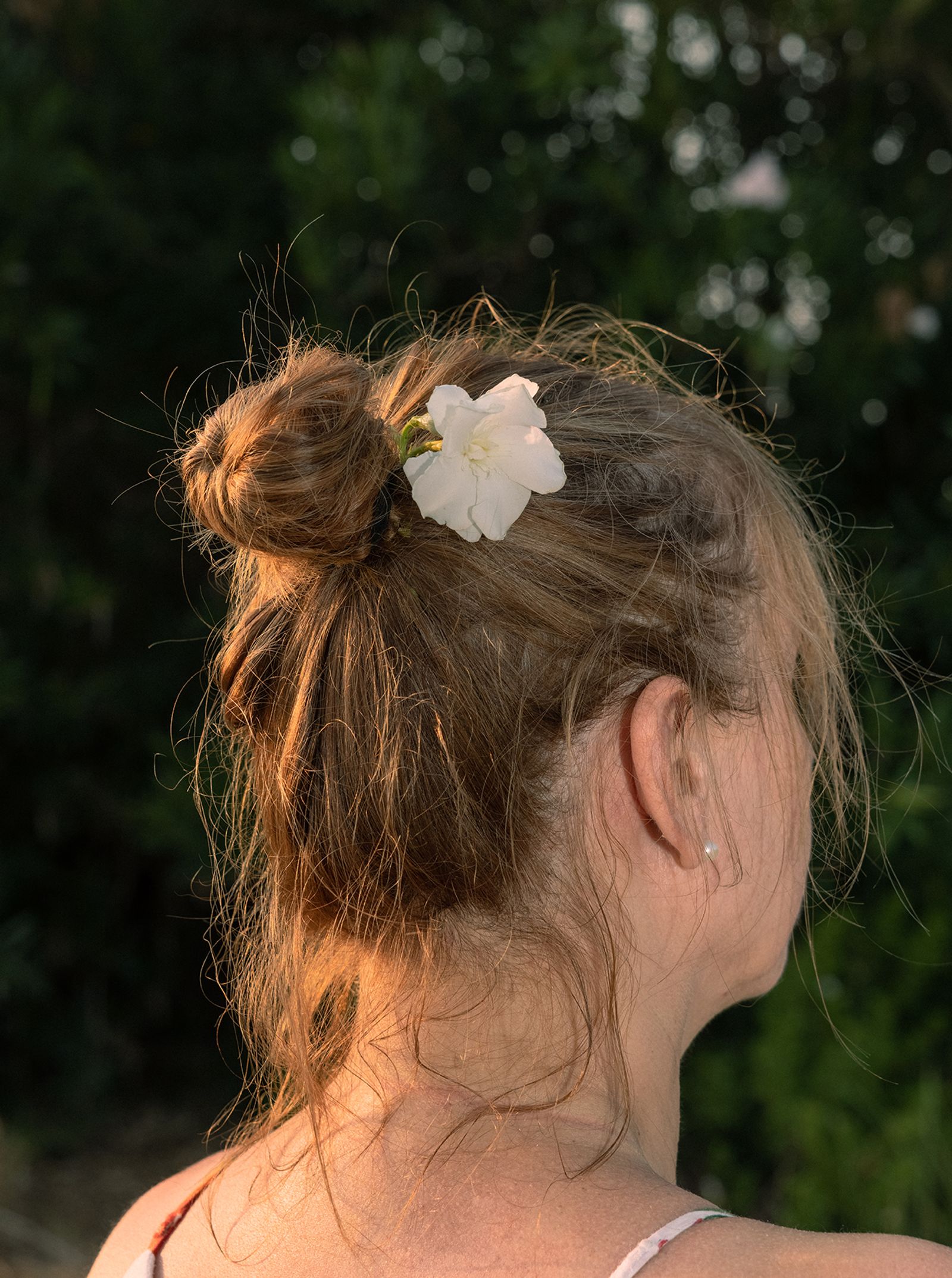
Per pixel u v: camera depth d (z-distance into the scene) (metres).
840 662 1.11
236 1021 1.07
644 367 1.89
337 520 0.71
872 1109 2.76
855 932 2.82
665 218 2.98
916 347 3.11
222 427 0.78
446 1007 0.76
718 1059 2.98
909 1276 0.58
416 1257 0.67
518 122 3.28
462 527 0.72
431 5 3.49
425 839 0.73
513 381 0.75
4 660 3.24
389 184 2.89
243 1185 0.82
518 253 3.20
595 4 3.10
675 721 0.77
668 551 0.80
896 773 2.68
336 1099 0.80
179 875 3.21
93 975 3.88
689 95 3.10
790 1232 0.63
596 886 0.77
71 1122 3.63
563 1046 0.75
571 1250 0.64
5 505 3.46
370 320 3.05
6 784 3.71
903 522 3.21
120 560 3.68
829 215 2.90
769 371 2.87
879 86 3.34
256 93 3.60
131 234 3.26
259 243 3.42
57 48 3.42
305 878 0.78
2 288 3.11
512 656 0.75
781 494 0.95
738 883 0.83
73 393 3.52
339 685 0.76
